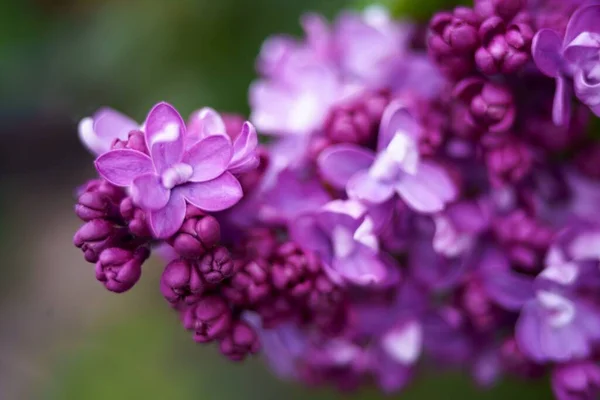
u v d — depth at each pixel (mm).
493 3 286
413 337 311
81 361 431
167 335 432
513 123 295
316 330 312
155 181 269
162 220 269
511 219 301
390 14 333
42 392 457
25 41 443
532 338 301
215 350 426
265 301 284
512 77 292
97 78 417
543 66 282
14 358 503
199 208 270
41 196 541
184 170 270
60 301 513
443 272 307
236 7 387
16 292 523
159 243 281
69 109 469
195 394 421
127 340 435
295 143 319
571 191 311
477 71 290
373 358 322
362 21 329
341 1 383
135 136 271
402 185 291
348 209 287
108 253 271
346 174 293
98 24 415
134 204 270
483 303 303
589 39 279
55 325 506
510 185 301
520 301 301
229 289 278
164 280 271
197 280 270
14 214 537
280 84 330
